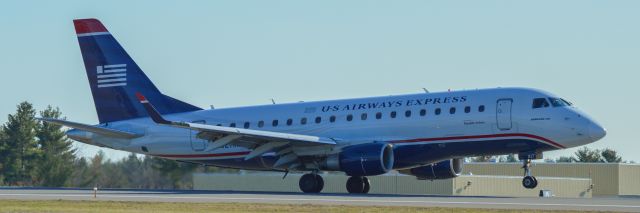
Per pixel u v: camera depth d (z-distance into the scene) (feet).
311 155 372.17
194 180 540.11
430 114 362.74
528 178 357.82
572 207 255.29
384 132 369.91
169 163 557.33
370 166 355.15
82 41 428.56
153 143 414.62
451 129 358.64
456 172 382.83
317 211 238.68
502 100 353.51
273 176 510.99
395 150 366.43
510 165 585.63
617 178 562.25
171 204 264.31
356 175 362.33
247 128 401.49
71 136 433.07
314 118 387.34
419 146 363.56
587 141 347.15
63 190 390.21
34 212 233.76
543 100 350.23
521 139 350.02
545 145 349.00
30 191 370.73
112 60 424.46
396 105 371.35
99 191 378.73
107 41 425.28
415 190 464.24
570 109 348.79
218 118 409.69
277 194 340.18
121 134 415.03
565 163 577.43
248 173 540.93
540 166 583.99
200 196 311.06
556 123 346.13
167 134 411.95
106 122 424.87
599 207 255.09
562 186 477.77
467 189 454.81
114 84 423.64
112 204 264.93
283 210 241.96
